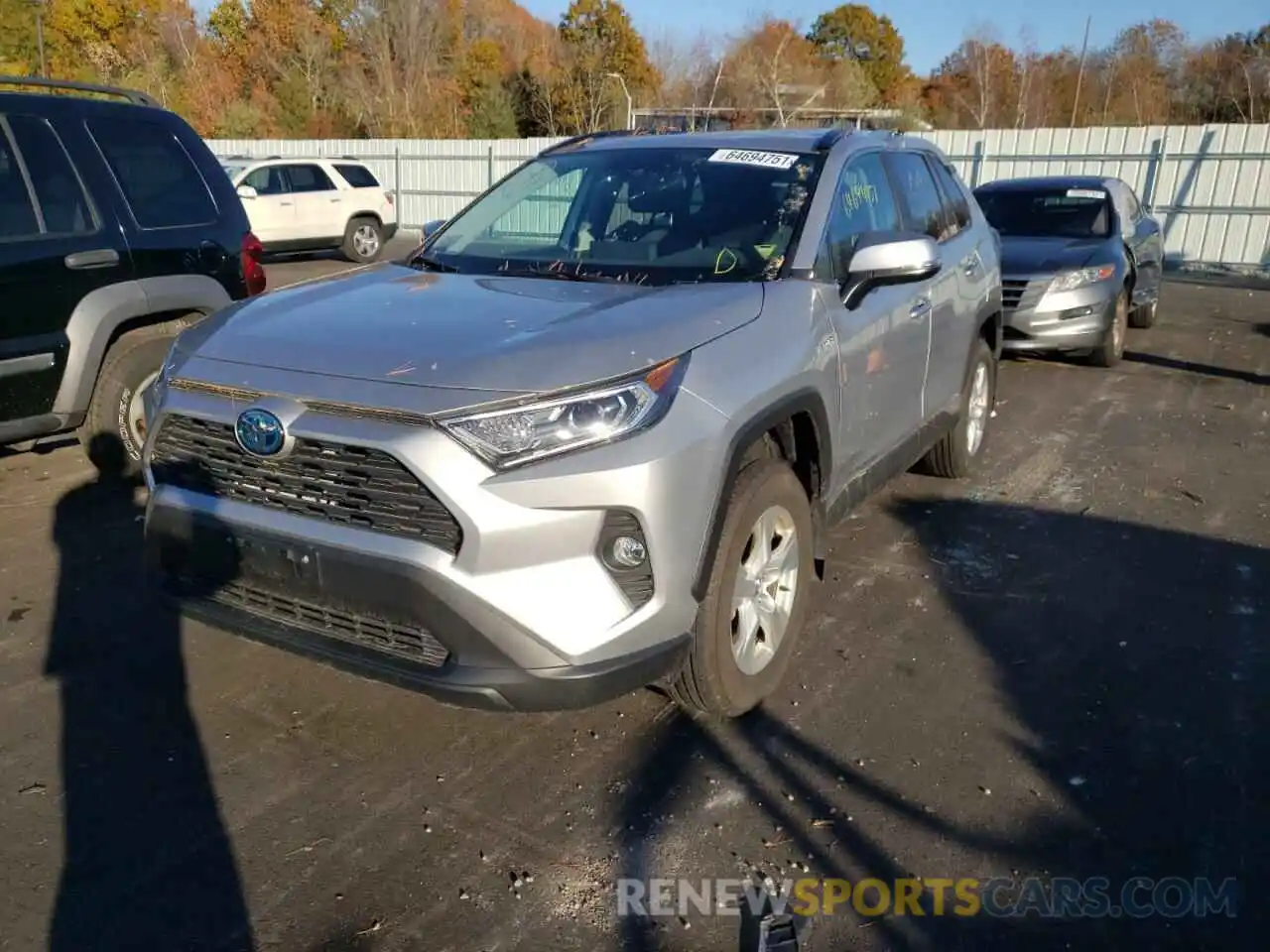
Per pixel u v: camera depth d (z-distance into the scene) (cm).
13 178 485
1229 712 345
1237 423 721
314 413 276
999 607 423
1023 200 1005
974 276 532
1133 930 250
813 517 360
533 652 264
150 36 4294
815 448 348
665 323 299
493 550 258
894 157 474
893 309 409
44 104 504
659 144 441
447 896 260
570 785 304
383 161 2545
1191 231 1738
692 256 374
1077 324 859
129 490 555
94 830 282
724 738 328
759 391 304
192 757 317
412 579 263
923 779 308
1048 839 282
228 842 279
